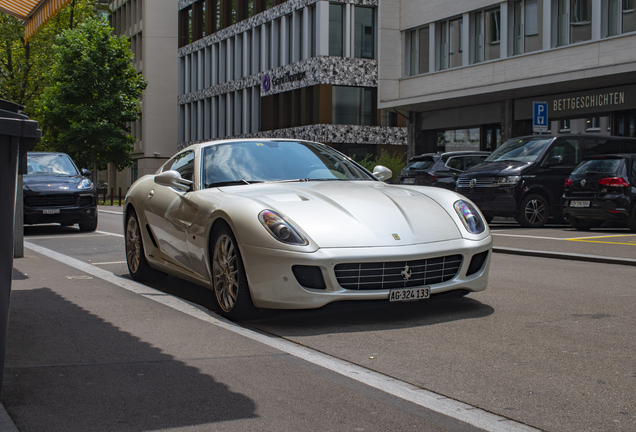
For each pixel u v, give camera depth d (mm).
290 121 40844
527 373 3656
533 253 9445
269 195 5219
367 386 3467
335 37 38062
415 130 28828
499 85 22328
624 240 11086
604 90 20625
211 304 5832
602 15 20328
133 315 5258
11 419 2990
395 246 4758
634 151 15977
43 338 4516
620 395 3283
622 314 5184
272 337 4555
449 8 25906
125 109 38281
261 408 3137
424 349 4184
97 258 9297
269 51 43062
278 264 4645
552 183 14938
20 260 8914
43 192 13719
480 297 5945
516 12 23328
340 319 5098
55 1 7812
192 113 53188
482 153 19297
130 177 60531
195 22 52219
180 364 3881
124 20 62250
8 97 46656
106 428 2895
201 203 5508
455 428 2879
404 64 28547
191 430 2867
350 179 6223
